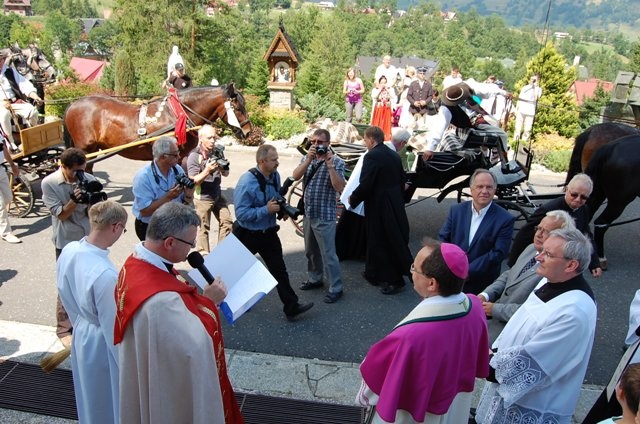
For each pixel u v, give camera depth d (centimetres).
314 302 562
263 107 1500
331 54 4950
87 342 303
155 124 765
